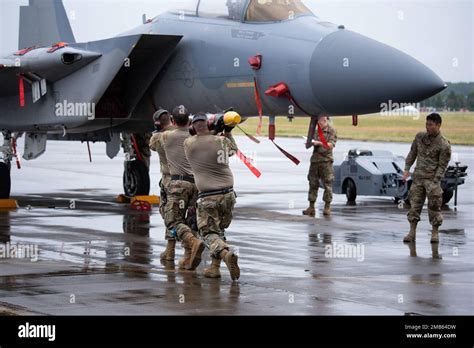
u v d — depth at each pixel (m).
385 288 9.15
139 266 10.46
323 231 13.87
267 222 15.04
